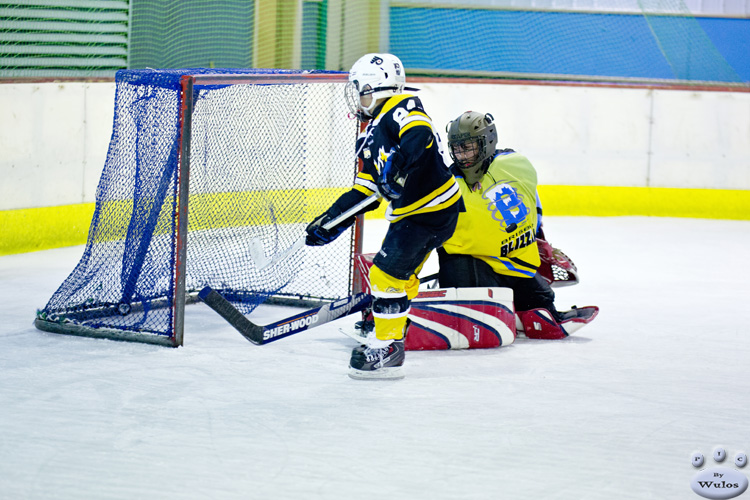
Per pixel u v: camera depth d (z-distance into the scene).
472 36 24.53
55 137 15.48
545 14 24.61
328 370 8.70
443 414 7.38
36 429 6.81
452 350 9.66
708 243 17.84
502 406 7.64
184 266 9.39
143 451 6.41
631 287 13.54
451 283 10.09
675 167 21.03
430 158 8.24
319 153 17.77
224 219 12.43
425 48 24.36
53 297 10.34
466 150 9.66
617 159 20.94
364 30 23.66
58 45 19.53
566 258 10.82
